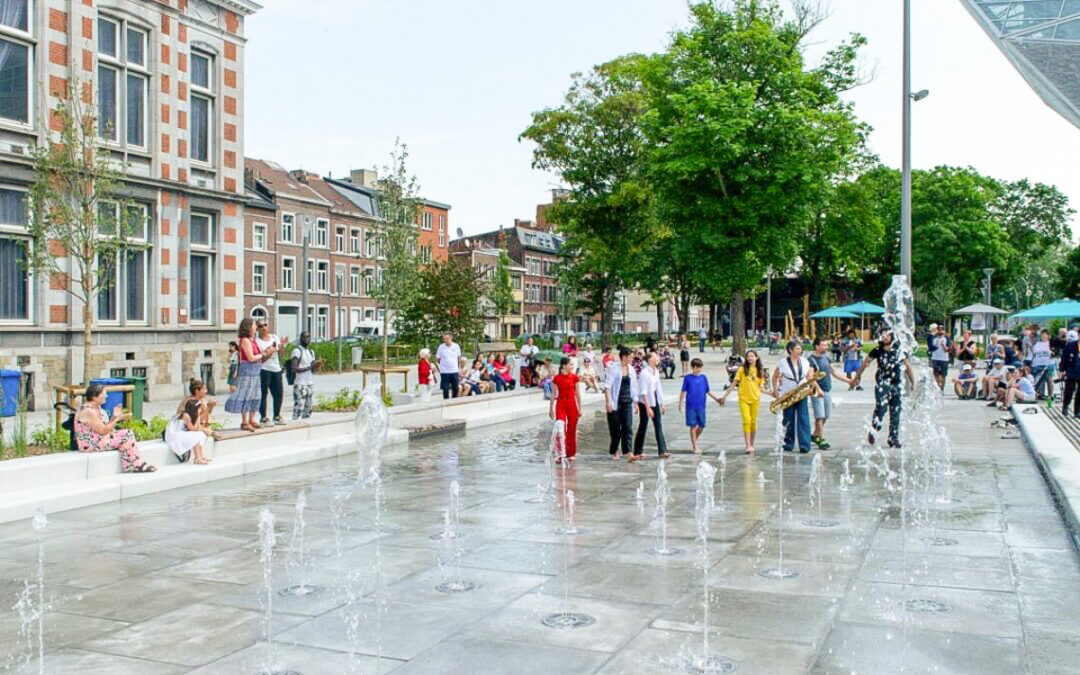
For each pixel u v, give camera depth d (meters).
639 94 50.16
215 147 28.80
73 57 22.88
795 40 42.47
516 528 9.51
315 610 6.57
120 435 12.27
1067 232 80.56
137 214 21.39
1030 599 6.77
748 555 8.22
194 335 27.61
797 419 15.88
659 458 15.37
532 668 5.34
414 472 13.81
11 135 21.66
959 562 7.94
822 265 63.44
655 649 5.66
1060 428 17.19
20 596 7.00
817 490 11.87
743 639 5.86
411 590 7.08
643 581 7.33
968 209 70.12
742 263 40.69
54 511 10.51
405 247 35.91
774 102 39.75
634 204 51.84
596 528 9.48
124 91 24.97
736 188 40.94
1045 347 25.56
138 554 8.40
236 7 29.25
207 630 6.12
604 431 19.97
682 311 82.19
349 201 71.75
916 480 12.63
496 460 15.24
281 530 9.49
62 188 19.25
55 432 13.62
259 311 60.28
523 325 104.81
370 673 5.28
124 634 6.05
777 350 60.88
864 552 8.33
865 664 5.38
